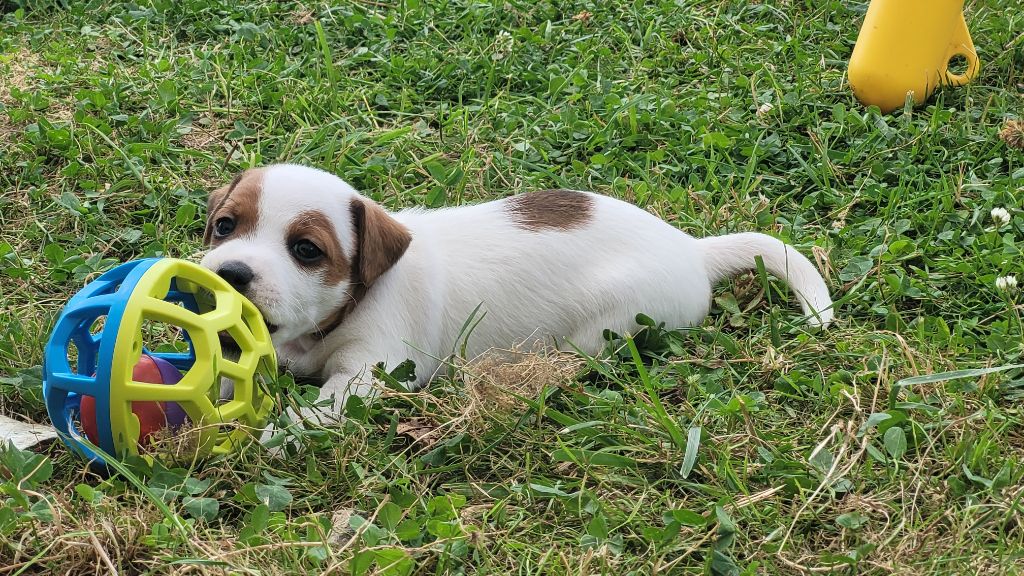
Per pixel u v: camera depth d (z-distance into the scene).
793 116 1.70
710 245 1.49
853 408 1.36
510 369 1.37
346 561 1.24
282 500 1.28
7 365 1.38
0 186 1.59
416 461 1.32
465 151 1.65
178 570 1.23
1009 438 1.34
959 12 1.69
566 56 1.80
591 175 1.62
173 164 1.61
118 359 1.26
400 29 1.84
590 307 1.43
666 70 1.78
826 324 1.44
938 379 1.34
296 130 1.66
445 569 1.24
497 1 1.88
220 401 1.35
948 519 1.28
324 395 1.37
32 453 1.29
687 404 1.37
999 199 1.57
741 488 1.30
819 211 1.60
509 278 1.43
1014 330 1.44
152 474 1.28
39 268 1.49
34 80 1.73
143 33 1.83
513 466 1.33
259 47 1.81
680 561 1.26
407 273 1.41
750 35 1.82
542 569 1.25
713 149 1.65
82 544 1.23
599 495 1.30
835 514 1.29
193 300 1.33
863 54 1.70
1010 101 1.71
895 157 1.64
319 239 1.34
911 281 1.49
